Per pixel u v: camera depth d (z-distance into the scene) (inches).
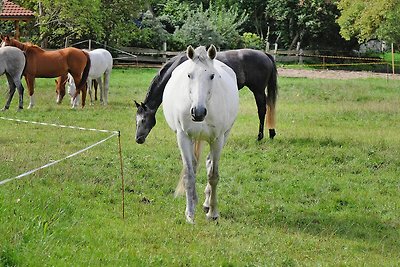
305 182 408.2
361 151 497.4
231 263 254.2
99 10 1349.7
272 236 299.3
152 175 419.5
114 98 875.4
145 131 392.8
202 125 305.9
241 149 506.3
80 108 746.8
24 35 1389.0
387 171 446.3
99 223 301.1
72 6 1283.2
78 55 759.1
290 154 489.1
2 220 280.8
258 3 1759.4
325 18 1667.1
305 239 297.9
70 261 242.2
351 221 333.7
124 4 1451.8
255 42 1631.4
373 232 315.6
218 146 318.7
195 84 290.2
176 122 314.8
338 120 669.9
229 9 1706.4
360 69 1567.4
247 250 273.0
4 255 239.6
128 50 1464.1
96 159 456.4
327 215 343.6
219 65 349.1
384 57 1758.1
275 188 396.5
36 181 376.5
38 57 741.3
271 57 534.6
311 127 614.5
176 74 330.0
